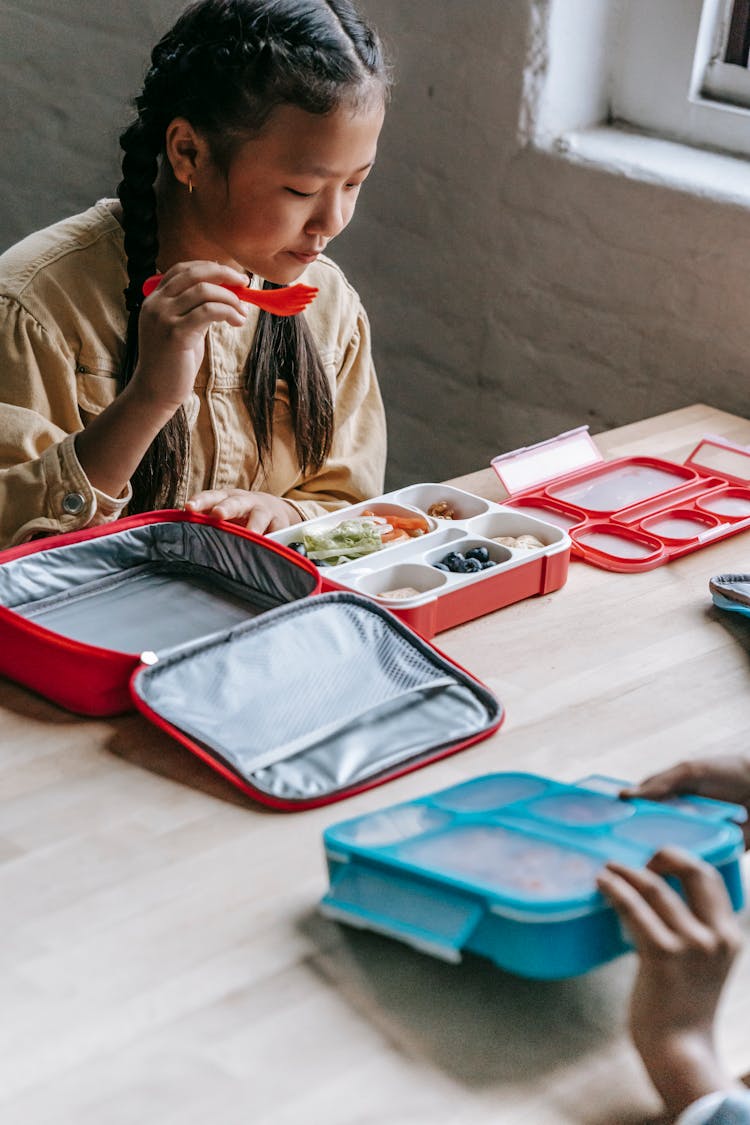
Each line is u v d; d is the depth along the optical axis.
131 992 0.82
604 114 2.03
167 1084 0.76
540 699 1.14
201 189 1.36
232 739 1.03
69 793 1.00
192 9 1.34
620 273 1.94
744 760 0.97
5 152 2.74
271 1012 0.81
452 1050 0.79
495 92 1.98
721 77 1.92
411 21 2.04
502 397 2.16
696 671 1.20
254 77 1.26
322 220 1.34
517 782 0.96
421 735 1.06
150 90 1.36
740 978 0.85
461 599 1.25
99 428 1.29
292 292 1.27
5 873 0.92
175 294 1.24
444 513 1.43
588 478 1.57
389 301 2.26
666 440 1.70
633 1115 0.75
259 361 1.50
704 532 1.45
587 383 2.04
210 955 0.86
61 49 2.52
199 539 1.27
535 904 0.78
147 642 1.16
